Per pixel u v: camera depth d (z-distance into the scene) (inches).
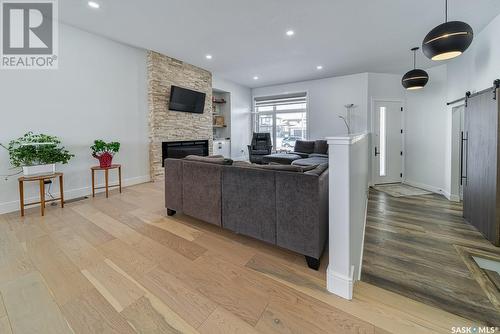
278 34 143.9
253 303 55.2
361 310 53.0
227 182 89.2
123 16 124.7
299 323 49.2
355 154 65.5
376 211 130.0
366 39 148.9
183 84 206.4
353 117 227.6
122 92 166.6
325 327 48.2
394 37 145.6
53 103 132.3
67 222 104.3
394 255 80.3
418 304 55.3
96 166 147.3
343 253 56.9
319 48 164.1
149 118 185.6
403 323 49.3
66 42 135.8
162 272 67.3
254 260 74.5
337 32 139.9
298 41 153.4
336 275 58.1
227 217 90.6
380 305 54.7
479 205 100.3
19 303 54.1
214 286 61.4
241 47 165.8
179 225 102.3
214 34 144.8
